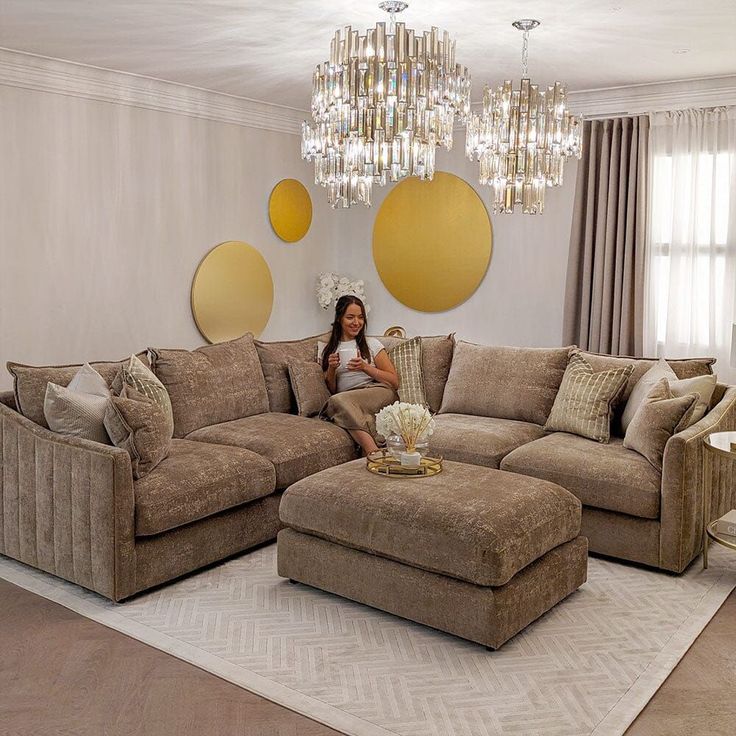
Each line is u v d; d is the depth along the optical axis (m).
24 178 4.73
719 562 3.87
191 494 3.53
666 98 5.37
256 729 2.47
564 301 5.99
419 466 3.58
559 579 3.27
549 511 3.23
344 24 3.98
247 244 6.20
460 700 2.63
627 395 4.44
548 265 6.12
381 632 3.12
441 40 3.54
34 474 3.58
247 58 4.68
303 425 4.59
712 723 2.51
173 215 5.62
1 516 3.80
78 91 4.93
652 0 3.58
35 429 3.57
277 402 5.02
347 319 5.09
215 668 2.82
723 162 5.27
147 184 5.43
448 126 3.74
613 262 5.68
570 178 5.95
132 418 3.46
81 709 2.57
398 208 6.76
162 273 5.59
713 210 5.29
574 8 3.70
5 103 4.61
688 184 5.41
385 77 3.38
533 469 4.00
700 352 5.47
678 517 3.60
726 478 4.15
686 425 3.73
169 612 3.28
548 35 4.16
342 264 7.12
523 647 3.00
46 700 2.62
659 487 3.67
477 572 2.92
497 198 4.06
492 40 4.27
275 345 5.15
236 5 3.67
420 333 6.82
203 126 5.78
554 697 2.65
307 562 3.44
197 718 2.53
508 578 2.95
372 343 5.18
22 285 4.78
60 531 3.49
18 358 4.79
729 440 3.74
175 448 3.96
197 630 3.12
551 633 3.11
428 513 3.10
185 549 3.56
